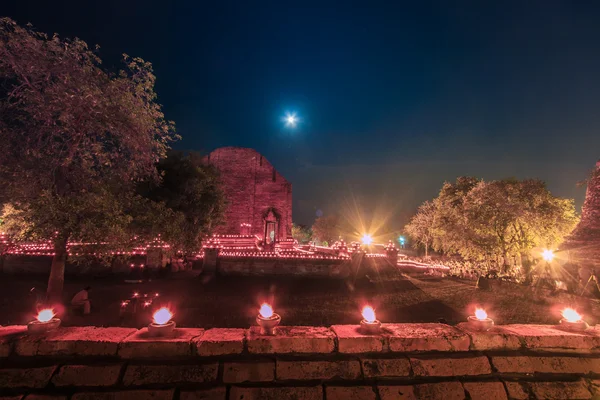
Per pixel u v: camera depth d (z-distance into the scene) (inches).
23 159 385.7
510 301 668.7
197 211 794.8
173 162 796.6
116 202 400.2
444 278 1106.7
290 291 786.8
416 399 158.4
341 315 551.2
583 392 166.6
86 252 415.8
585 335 186.5
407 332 183.3
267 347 167.3
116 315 499.8
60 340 161.9
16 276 794.2
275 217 1609.3
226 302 625.9
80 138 408.5
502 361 173.5
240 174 1648.6
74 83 381.7
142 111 427.5
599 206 786.8
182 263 1000.2
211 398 149.4
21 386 150.1
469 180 1186.0
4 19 358.3
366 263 989.8
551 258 796.0
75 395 147.5
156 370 155.4
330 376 161.8
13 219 390.0
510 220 880.9
